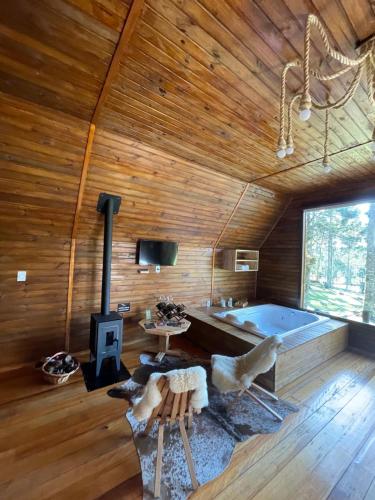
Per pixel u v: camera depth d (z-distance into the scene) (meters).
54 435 1.73
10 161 2.12
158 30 1.32
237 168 3.16
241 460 1.58
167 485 1.39
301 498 1.35
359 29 1.28
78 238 3.03
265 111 1.99
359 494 1.38
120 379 2.52
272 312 4.44
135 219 3.27
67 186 2.51
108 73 1.59
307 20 1.10
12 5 1.18
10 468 1.46
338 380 2.64
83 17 1.25
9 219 2.50
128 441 1.70
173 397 1.40
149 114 2.03
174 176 2.99
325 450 1.69
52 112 1.94
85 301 3.12
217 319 3.61
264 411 2.10
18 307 2.66
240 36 1.34
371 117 2.01
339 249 4.22
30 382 2.40
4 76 1.60
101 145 2.33
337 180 3.62
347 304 4.00
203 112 2.01
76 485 1.37
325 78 1.25
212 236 4.32
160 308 3.28
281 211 4.70
